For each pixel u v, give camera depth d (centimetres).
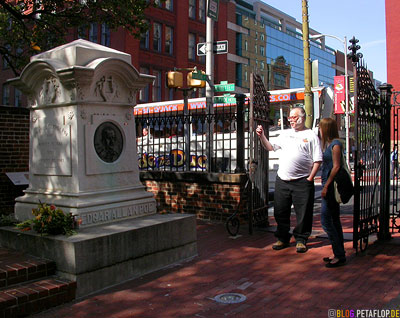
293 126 614
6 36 1489
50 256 455
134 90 582
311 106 1268
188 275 504
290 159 602
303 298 420
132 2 1260
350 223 849
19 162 949
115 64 541
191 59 3778
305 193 595
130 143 581
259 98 752
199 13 3875
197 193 862
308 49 1264
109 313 396
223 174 810
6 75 3578
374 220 634
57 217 472
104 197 533
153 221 542
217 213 830
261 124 772
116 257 473
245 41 5322
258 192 779
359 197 572
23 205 566
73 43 551
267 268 525
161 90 3491
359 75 576
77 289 432
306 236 602
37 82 559
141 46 3312
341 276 484
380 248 609
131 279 491
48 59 531
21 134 952
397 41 2083
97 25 3081
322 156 558
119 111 566
